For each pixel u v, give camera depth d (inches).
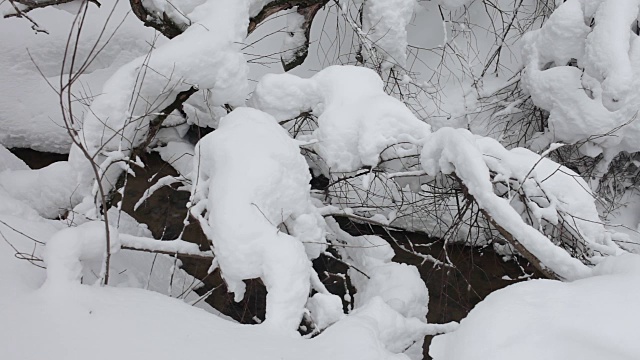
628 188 348.2
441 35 374.9
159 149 370.9
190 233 343.6
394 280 244.7
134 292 183.2
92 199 243.0
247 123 214.1
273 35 384.8
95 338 156.3
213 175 205.3
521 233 202.8
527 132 346.3
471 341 141.6
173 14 260.2
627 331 133.9
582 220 225.5
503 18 363.6
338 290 320.5
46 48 405.4
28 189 260.5
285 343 165.8
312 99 261.7
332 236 289.4
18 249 199.8
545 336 135.0
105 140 238.5
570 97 295.3
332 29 373.7
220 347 158.4
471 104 353.4
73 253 177.6
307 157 306.2
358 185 309.6
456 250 344.2
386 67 325.7
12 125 388.2
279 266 185.2
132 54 410.0
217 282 307.7
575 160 327.9
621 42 275.4
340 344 163.0
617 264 174.6
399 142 235.8
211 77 247.4
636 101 284.7
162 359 150.8
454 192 270.1
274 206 200.5
